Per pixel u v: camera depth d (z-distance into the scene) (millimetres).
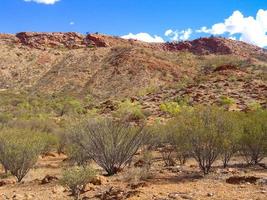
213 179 11508
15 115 60562
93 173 10891
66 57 139125
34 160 15492
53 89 115500
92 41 185125
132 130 16047
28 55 143625
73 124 19328
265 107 41812
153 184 11039
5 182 14234
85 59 133625
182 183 11086
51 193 11219
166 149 20328
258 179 10430
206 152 12742
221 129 13078
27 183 13906
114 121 16375
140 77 112500
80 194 10656
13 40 170500
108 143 14578
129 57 124000
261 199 8234
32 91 115062
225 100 46969
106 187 11227
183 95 57688
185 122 13375
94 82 114750
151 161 16391
